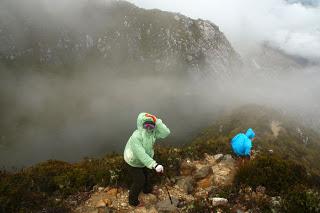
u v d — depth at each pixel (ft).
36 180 22.81
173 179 23.15
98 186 22.49
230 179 23.76
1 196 19.36
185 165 25.86
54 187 22.65
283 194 20.70
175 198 20.34
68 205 20.18
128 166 19.42
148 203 20.15
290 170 23.49
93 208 19.66
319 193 20.01
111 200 20.44
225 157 28.91
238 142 27.66
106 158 31.17
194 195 21.42
